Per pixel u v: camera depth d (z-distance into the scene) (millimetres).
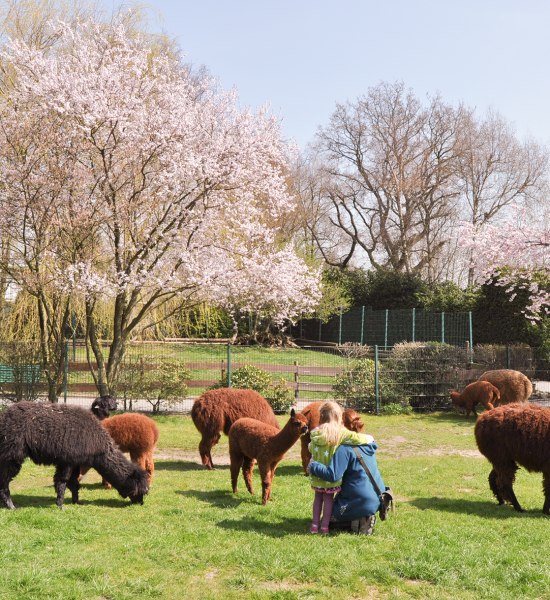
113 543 5957
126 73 15008
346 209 44250
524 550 5867
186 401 17375
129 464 7609
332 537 6172
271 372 20594
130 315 17391
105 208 14594
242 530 6426
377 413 16531
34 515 6684
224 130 15273
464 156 37438
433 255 39469
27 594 4699
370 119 39969
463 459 11047
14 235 14945
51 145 14500
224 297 16203
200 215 15164
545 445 7309
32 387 15750
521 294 23422
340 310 33906
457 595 4840
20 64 14727
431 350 17594
